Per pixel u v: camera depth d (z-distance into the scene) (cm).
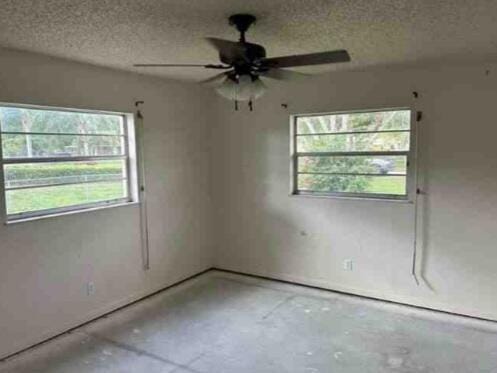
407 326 360
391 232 412
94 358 312
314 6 228
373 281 426
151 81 436
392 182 414
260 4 224
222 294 446
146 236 442
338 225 441
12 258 319
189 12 235
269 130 473
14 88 315
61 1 214
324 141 452
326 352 317
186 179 491
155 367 298
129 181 429
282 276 486
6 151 321
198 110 503
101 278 393
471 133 365
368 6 228
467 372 286
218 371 292
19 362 308
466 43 304
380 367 294
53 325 349
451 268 385
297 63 253
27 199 337
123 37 284
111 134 410
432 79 377
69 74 355
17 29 262
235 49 235
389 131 411
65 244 359
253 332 353
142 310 405
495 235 364
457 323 365
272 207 484
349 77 416
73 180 373
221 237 530
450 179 378
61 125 362
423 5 227
